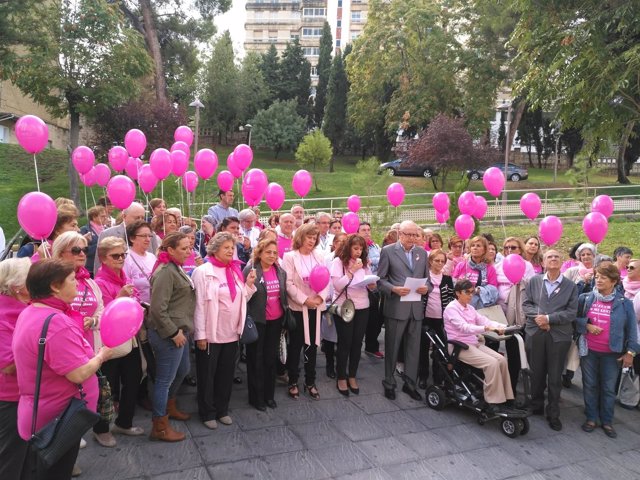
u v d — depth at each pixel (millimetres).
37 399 2494
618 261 6316
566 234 15758
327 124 44062
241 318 4355
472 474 3895
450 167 25266
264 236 4875
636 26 8070
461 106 30656
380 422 4719
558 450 4418
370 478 3727
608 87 8477
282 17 80062
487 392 4742
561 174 36594
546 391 5906
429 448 4273
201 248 6570
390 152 39094
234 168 7684
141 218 5086
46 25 15398
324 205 22516
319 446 4164
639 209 19266
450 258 6590
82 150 6637
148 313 3916
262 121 44250
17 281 2877
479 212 7426
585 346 4930
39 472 2604
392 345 5344
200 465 3729
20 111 24609
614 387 4848
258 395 4766
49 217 3799
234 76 44750
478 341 5141
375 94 34812
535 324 5051
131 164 7809
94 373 2678
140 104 20656
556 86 9180
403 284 5312
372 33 31188
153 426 4039
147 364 4086
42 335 2488
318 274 4855
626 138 10883
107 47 16375
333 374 5871
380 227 11547
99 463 3652
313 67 75688
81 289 3455
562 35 8703
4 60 14375
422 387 5758
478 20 27578
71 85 15742
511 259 5207
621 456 4391
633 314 4805
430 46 29156
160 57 27531
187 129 8125
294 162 46062
